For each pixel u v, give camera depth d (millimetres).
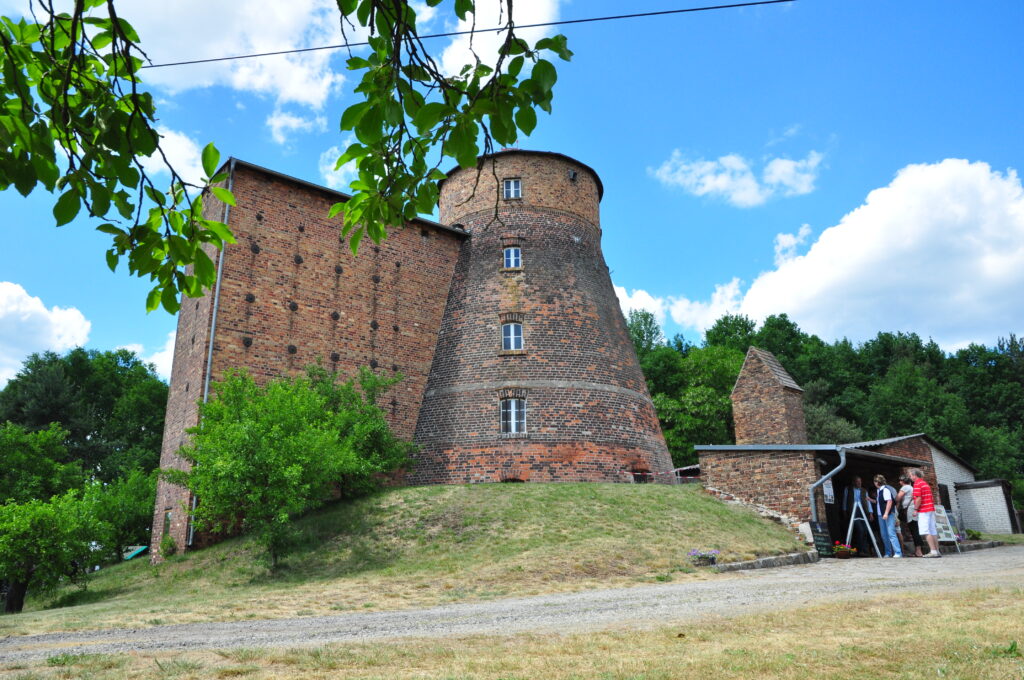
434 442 23844
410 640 6445
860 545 17078
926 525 15039
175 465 21547
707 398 43344
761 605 7727
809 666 4445
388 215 4078
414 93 3361
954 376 58031
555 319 25141
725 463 19250
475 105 3342
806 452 17594
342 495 20375
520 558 13695
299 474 14898
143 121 3402
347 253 24219
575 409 23828
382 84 3387
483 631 7020
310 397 19156
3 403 41625
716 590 9852
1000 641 4879
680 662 4711
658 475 24828
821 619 6230
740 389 27031
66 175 3391
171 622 9211
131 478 29453
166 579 16547
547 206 27094
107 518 26828
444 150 3477
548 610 8742
